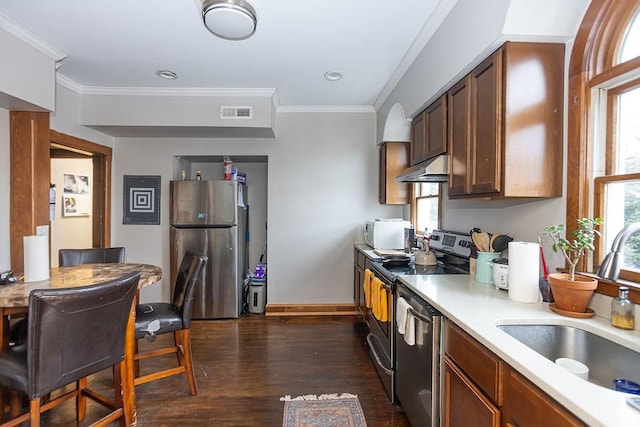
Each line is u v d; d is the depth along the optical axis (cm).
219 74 304
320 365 271
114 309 159
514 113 152
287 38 238
